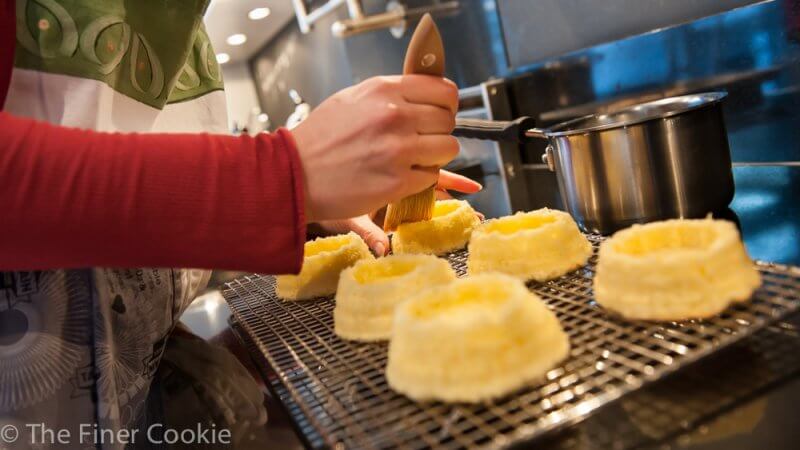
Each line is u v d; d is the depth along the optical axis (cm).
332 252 84
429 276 66
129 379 74
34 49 65
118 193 50
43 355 67
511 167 138
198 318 95
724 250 51
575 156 77
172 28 79
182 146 54
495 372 46
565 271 68
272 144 57
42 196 48
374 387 51
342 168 58
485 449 38
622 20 112
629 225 75
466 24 156
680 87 101
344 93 62
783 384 41
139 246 51
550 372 47
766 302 50
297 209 55
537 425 40
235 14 240
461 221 93
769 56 86
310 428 49
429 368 47
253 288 97
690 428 39
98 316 68
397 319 52
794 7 81
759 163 92
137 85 76
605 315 56
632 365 45
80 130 53
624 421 42
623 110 87
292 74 290
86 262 52
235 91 339
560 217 73
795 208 74
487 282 54
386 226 92
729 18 90
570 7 123
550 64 127
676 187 72
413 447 41
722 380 43
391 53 198
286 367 59
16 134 49
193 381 71
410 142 60
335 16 229
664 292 51
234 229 53
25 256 51
